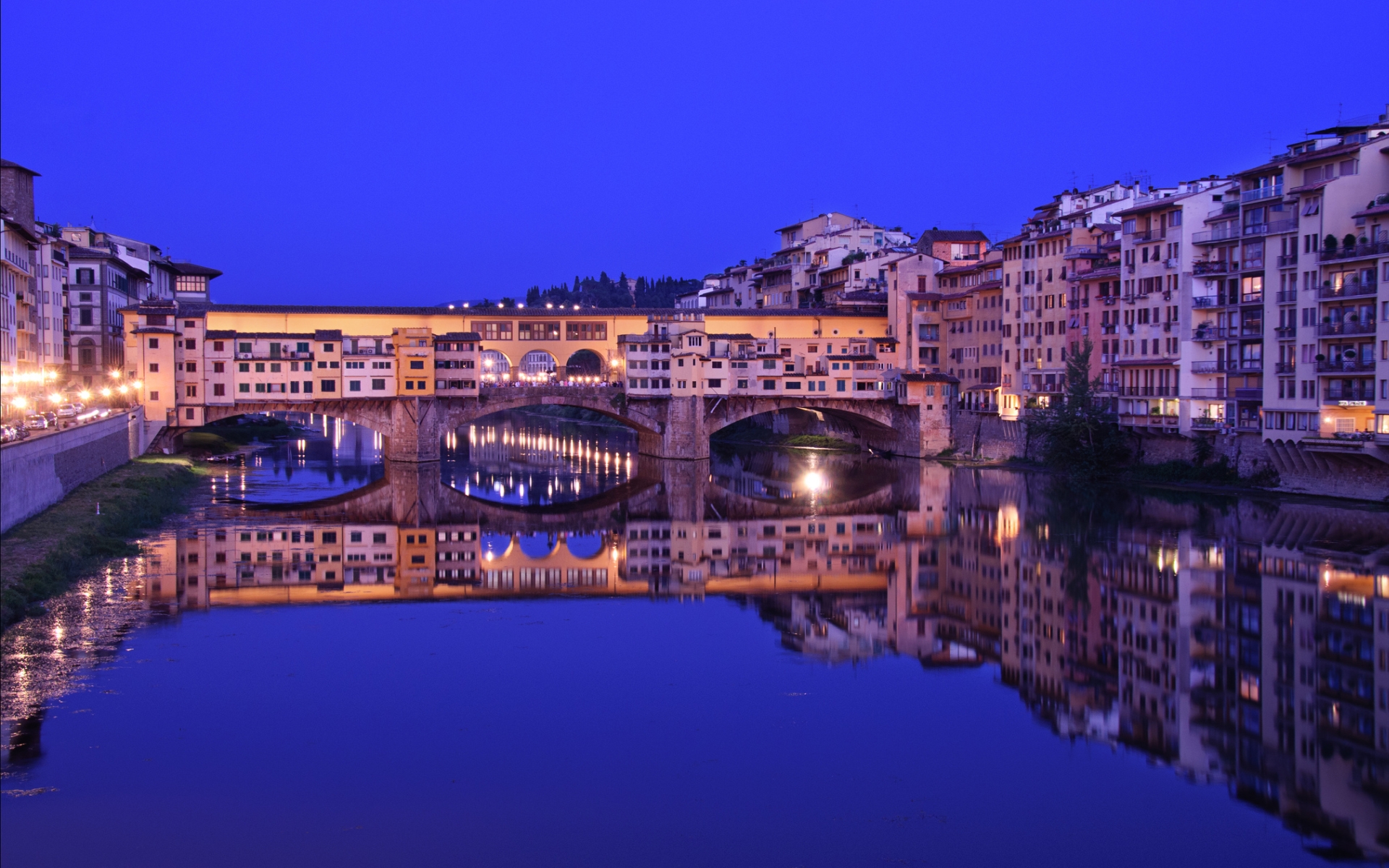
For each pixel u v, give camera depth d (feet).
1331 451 311.47
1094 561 258.57
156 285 570.87
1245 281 356.38
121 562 238.07
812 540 299.58
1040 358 462.19
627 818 127.34
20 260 361.92
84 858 115.03
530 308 527.40
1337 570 241.14
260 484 394.73
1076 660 185.06
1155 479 378.53
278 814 126.00
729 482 428.97
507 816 127.13
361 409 464.65
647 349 495.41
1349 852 122.21
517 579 246.88
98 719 149.69
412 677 173.06
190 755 140.26
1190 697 167.43
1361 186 309.83
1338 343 312.91
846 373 515.50
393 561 263.29
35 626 186.19
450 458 518.37
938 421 506.07
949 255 583.17
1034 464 452.35
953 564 264.11
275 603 215.31
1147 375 396.78
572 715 157.89
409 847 119.85
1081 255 433.89
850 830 125.80
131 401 427.33
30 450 246.68
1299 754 146.72
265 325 476.13
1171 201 382.83
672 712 160.45
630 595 233.35
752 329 536.83
